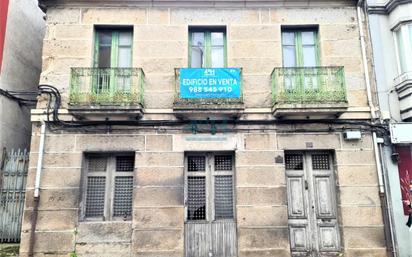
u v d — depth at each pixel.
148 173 9.51
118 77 9.62
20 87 11.42
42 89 9.80
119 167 9.86
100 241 9.16
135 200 9.36
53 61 9.99
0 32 10.41
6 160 10.16
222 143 9.69
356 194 9.48
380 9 10.41
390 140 9.68
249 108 9.81
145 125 9.71
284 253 9.17
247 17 10.34
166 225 9.27
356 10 10.46
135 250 9.12
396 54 10.13
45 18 10.23
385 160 9.69
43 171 9.43
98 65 10.24
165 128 9.73
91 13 10.25
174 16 10.32
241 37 10.23
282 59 10.27
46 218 9.20
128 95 9.41
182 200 9.41
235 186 9.62
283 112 9.41
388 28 10.35
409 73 9.58
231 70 9.74
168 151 9.63
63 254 9.05
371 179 9.57
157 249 9.15
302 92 9.54
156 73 9.99
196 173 9.83
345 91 9.57
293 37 10.55
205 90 9.60
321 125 9.83
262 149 9.68
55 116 9.61
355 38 10.30
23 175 10.07
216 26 10.36
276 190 9.48
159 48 10.14
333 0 10.35
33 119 9.65
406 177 9.60
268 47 10.19
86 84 9.52
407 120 9.75
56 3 10.20
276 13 10.38
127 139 9.65
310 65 10.36
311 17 10.36
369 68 10.15
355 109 9.83
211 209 9.62
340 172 9.59
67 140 9.60
